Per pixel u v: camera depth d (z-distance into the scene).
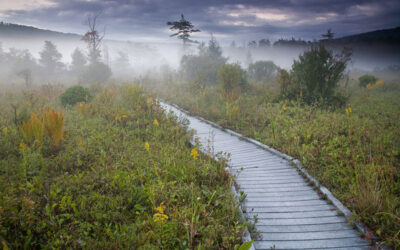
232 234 3.85
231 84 16.73
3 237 3.39
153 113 11.57
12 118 9.12
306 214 4.62
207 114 13.13
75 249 3.43
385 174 5.41
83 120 10.08
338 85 14.74
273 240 3.91
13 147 6.96
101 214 4.14
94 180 5.40
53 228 3.74
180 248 3.54
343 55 13.66
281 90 15.02
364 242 3.81
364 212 4.34
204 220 4.14
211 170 6.10
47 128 7.09
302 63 14.27
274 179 6.12
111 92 14.64
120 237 3.53
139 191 4.94
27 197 4.36
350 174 5.76
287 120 10.70
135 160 6.45
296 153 7.48
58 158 6.47
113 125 9.93
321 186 5.55
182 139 8.69
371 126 9.59
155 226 3.83
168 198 4.79
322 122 10.28
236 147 8.66
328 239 3.91
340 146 7.84
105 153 6.71
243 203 4.99
